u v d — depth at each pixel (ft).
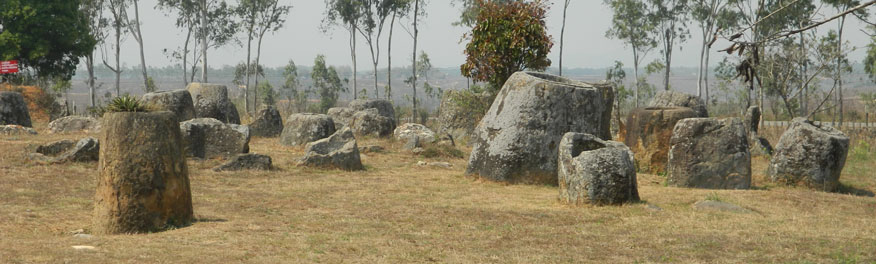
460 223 33.60
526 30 69.26
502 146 50.72
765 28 133.39
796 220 35.50
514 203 40.78
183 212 31.50
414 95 179.83
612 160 39.06
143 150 29.94
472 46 71.82
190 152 58.49
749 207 39.06
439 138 76.64
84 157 52.70
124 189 29.45
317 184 48.08
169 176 30.71
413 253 26.53
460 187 48.29
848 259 26.09
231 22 204.44
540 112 50.52
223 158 59.00
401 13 187.52
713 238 30.22
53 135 72.49
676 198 41.73
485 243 28.81
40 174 46.60
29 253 23.35
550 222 34.12
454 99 99.14
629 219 34.94
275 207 38.14
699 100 88.89
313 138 72.84
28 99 115.14
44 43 137.69
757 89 177.47
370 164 61.72
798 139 52.47
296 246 27.22
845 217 37.24
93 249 24.81
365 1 193.67
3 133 70.28
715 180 48.19
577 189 39.32
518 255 26.53
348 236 29.78
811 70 135.03
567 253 27.04
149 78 198.59
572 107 50.90
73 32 143.54
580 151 42.29
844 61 145.89
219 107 92.89
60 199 38.34
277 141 80.53
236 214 35.47
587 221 34.47
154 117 30.53
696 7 201.67
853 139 86.07
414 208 38.06
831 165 51.39
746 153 48.19
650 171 57.77
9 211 33.99
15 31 135.23
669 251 27.61
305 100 217.36
